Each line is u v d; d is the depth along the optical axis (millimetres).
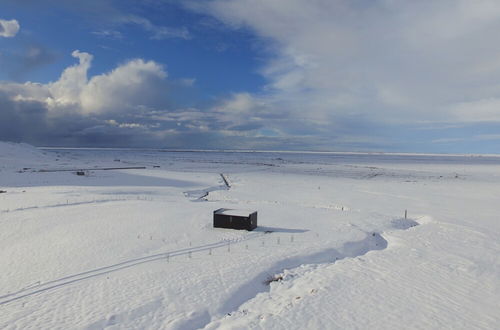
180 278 16125
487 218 34156
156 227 26141
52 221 27750
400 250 22156
